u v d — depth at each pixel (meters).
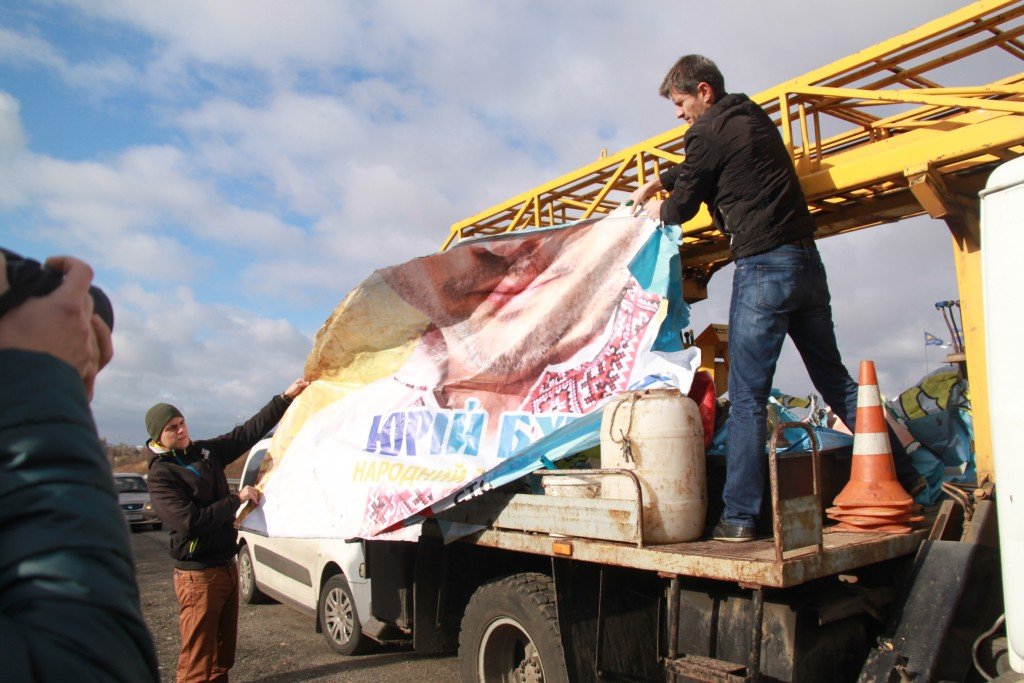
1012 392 2.26
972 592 2.75
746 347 3.29
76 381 0.90
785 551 2.68
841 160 3.68
